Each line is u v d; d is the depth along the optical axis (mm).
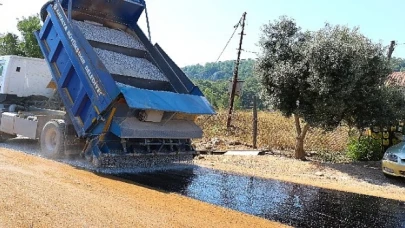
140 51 11477
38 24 24938
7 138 12602
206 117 23562
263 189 8320
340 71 11852
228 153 14820
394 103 13336
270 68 14094
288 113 13977
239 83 23250
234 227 5422
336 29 12555
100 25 11555
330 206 7219
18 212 4746
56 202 5418
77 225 4566
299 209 6797
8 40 26781
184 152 10336
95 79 8898
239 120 23828
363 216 6668
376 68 12289
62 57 10102
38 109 11805
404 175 10727
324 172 11859
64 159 9906
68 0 10484
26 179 6648
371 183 10695
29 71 12484
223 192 7668
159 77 10883
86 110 9242
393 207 7574
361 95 12406
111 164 8891
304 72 12727
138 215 5352
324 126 12992
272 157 14156
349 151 15148
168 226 5027
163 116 9617
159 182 8102
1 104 12266
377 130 15234
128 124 8836
